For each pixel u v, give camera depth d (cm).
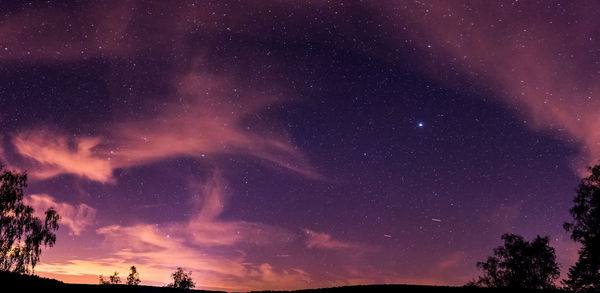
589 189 3350
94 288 2655
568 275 3306
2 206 3631
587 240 3266
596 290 3180
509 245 4247
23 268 3616
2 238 3572
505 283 4162
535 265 4069
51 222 3866
